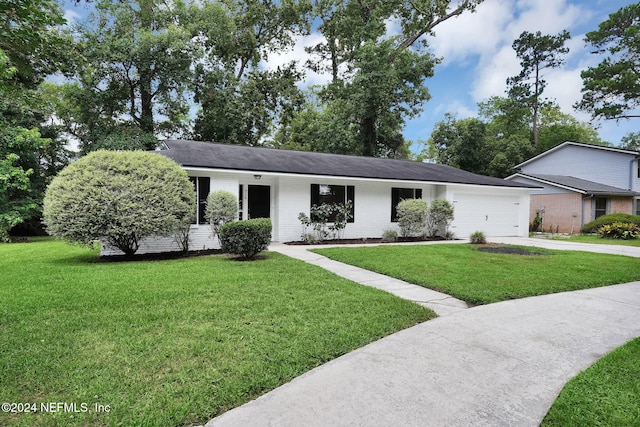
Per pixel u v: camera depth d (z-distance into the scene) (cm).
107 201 727
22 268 657
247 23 2355
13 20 382
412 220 1239
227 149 1255
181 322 364
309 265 690
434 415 215
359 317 394
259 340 324
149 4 1927
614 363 292
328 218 1205
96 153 775
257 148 1394
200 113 2225
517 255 873
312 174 1092
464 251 927
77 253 930
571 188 1766
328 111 2678
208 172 995
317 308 420
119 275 579
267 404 227
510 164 2592
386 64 2317
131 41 1702
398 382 256
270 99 2356
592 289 556
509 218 1538
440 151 2869
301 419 209
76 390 237
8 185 1416
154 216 762
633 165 1962
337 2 2495
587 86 2389
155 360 280
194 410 219
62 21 417
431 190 1406
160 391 238
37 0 394
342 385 251
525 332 364
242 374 263
